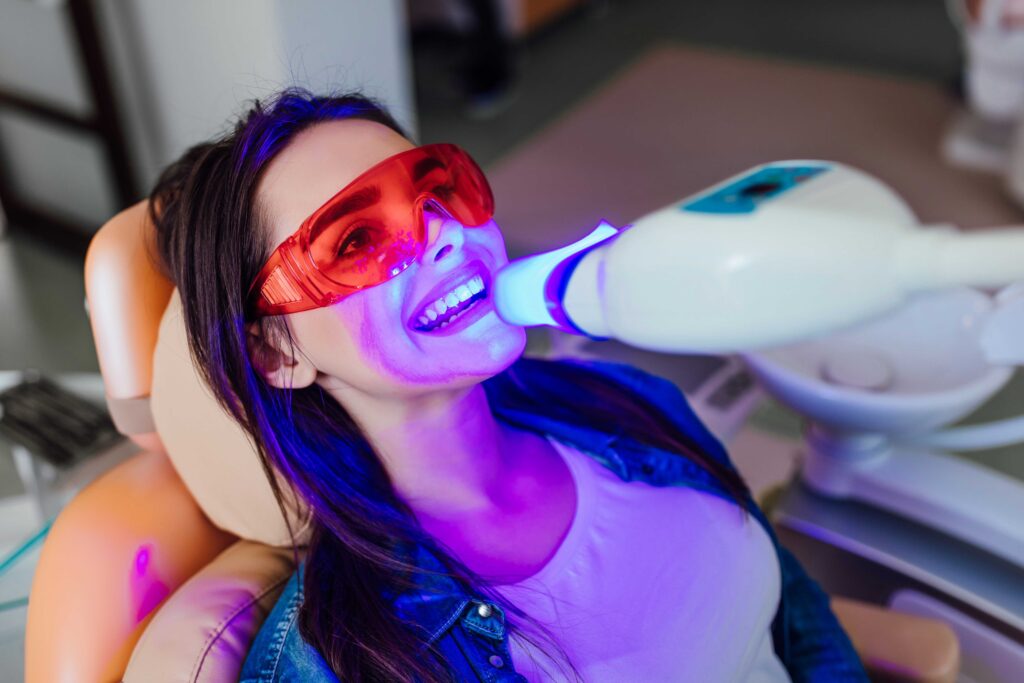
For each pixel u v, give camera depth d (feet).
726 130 11.10
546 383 2.83
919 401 3.25
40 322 8.30
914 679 3.01
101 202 8.91
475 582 2.38
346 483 2.39
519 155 10.69
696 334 1.47
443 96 11.95
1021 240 1.17
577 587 2.43
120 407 2.77
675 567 2.55
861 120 11.17
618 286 1.56
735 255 1.36
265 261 2.15
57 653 2.45
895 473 3.66
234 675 2.41
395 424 2.35
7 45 8.55
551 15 13.82
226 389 2.30
